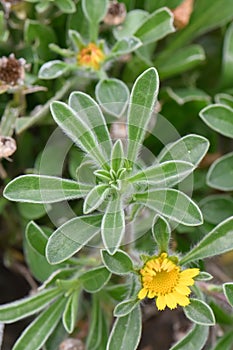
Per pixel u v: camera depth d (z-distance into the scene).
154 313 0.47
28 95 0.46
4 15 0.44
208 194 0.47
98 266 0.39
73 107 0.36
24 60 0.42
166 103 0.47
